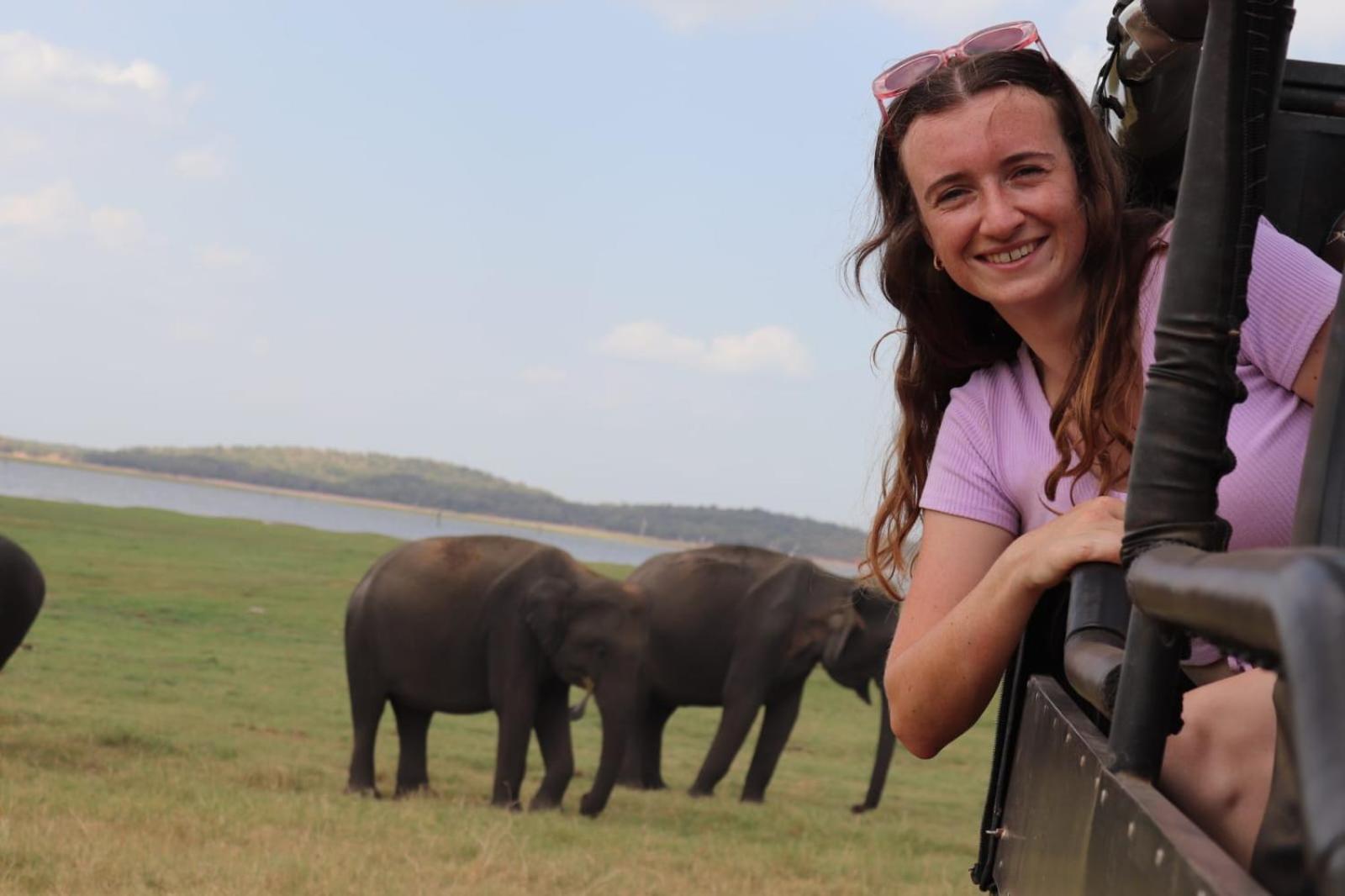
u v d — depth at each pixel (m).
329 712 17.36
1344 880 0.53
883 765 13.94
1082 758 1.22
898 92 1.82
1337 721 0.57
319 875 7.00
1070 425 1.79
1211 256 0.99
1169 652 1.02
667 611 15.30
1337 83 2.00
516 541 13.05
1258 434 1.62
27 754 10.85
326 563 44.06
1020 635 1.65
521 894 7.23
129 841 7.39
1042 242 1.74
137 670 18.95
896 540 2.20
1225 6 0.96
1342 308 0.98
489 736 17.89
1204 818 1.31
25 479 197.38
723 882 8.34
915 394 2.14
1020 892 1.49
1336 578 0.62
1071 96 1.75
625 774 15.30
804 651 14.87
